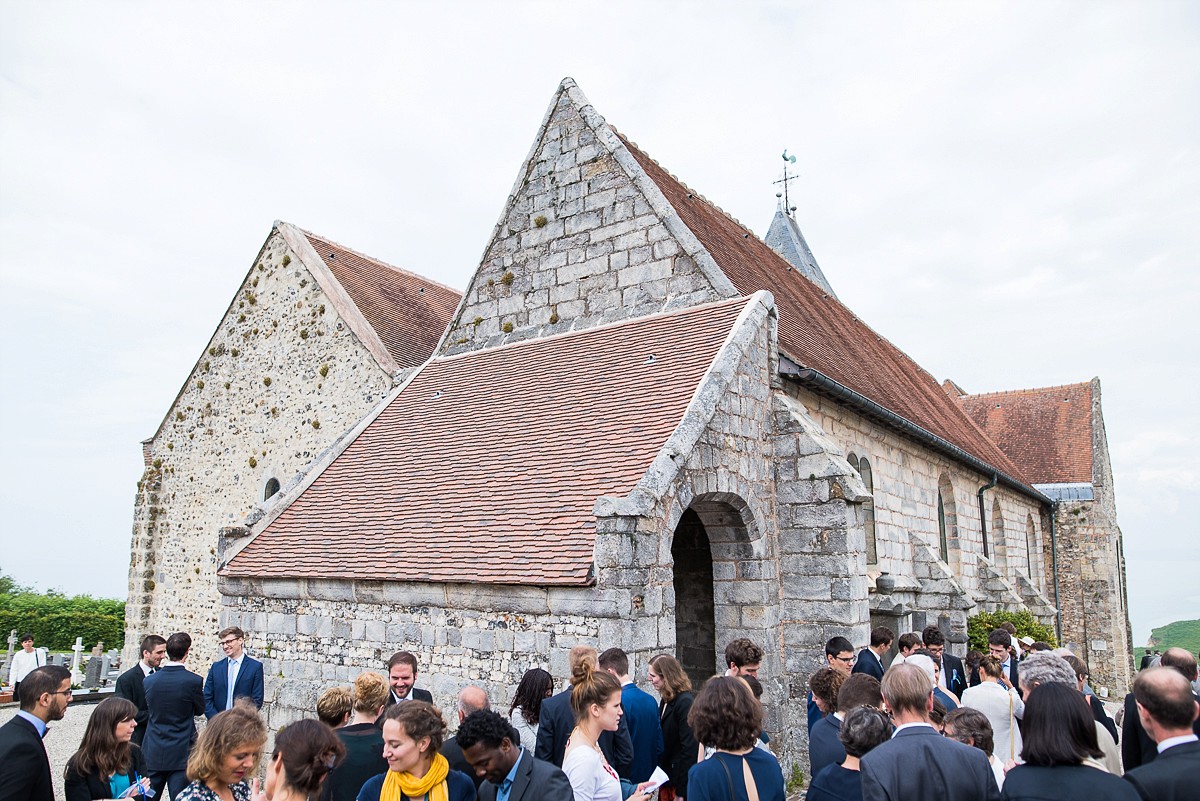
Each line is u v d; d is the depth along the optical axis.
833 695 5.61
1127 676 32.78
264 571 10.73
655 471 8.56
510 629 8.48
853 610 10.23
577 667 5.25
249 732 4.07
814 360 12.88
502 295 14.64
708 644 11.82
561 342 13.29
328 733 3.98
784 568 10.79
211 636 17.89
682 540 12.30
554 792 4.09
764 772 4.38
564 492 9.41
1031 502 28.88
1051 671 4.54
